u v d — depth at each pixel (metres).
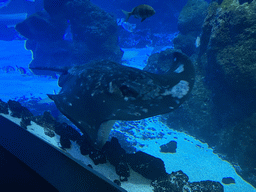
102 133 2.62
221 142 7.63
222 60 7.05
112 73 3.35
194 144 8.30
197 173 6.62
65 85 4.15
